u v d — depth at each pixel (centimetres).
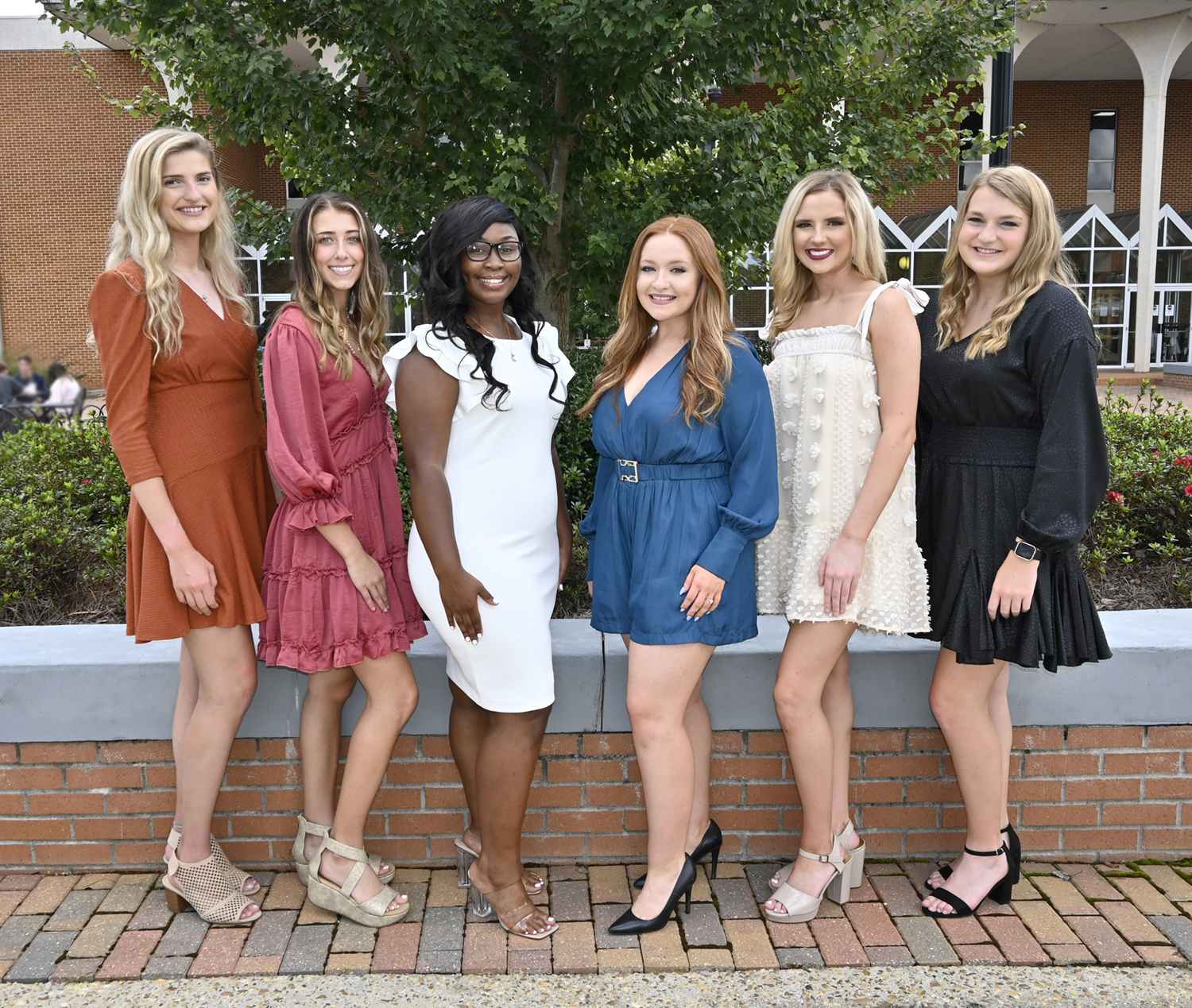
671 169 545
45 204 2456
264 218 546
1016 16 595
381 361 270
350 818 275
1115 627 317
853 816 311
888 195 645
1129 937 270
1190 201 2944
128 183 247
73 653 303
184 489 255
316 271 256
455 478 254
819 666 266
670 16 411
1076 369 243
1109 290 2612
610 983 253
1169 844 309
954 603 262
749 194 484
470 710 278
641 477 261
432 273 249
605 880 300
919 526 274
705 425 254
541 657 260
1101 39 2491
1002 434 259
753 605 268
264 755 301
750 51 445
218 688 268
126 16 462
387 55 467
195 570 253
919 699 304
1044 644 257
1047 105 2881
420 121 487
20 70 2408
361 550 257
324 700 282
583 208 543
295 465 246
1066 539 244
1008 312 252
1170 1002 245
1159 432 554
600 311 581
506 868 270
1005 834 289
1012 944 267
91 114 2425
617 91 462
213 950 266
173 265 255
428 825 307
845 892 286
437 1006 244
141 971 258
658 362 262
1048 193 252
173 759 301
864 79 603
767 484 253
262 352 284
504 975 256
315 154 502
